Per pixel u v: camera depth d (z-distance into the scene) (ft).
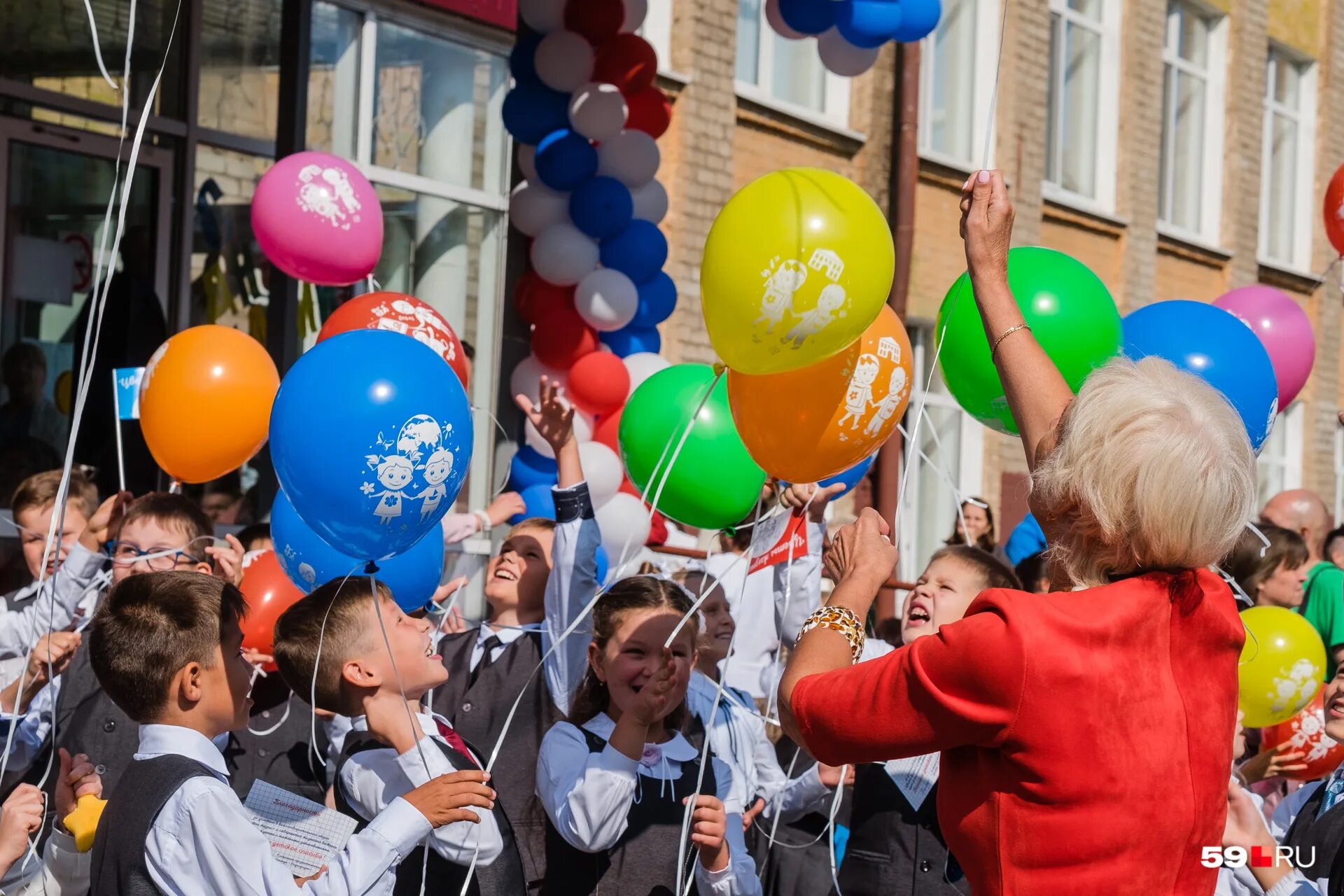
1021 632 5.50
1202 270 39.40
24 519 11.89
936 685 5.61
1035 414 6.59
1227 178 39.91
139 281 18.43
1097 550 5.95
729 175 25.27
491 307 21.66
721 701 10.93
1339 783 9.08
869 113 28.12
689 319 24.52
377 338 8.25
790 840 12.59
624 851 9.14
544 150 17.11
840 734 5.85
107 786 10.42
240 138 19.30
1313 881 8.64
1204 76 40.06
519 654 11.34
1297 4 42.34
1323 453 43.80
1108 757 5.47
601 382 16.47
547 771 9.14
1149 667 5.67
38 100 17.33
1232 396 9.32
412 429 7.89
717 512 11.03
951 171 30.40
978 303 6.98
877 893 9.18
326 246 11.84
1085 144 35.91
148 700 7.56
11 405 17.38
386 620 8.32
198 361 10.69
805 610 10.79
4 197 17.15
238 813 7.16
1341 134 44.34
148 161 18.37
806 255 7.50
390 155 20.26
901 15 14.56
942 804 5.96
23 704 10.37
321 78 19.44
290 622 8.43
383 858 7.27
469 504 20.99
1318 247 43.65
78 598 11.18
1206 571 6.19
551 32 17.38
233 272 19.38
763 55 27.17
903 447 26.66
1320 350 43.65
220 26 19.11
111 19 18.11
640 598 9.25
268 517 19.19
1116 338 8.98
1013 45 31.68
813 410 8.30
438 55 20.85
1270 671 10.42
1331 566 16.26
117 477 18.33
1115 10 35.94
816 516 10.88
